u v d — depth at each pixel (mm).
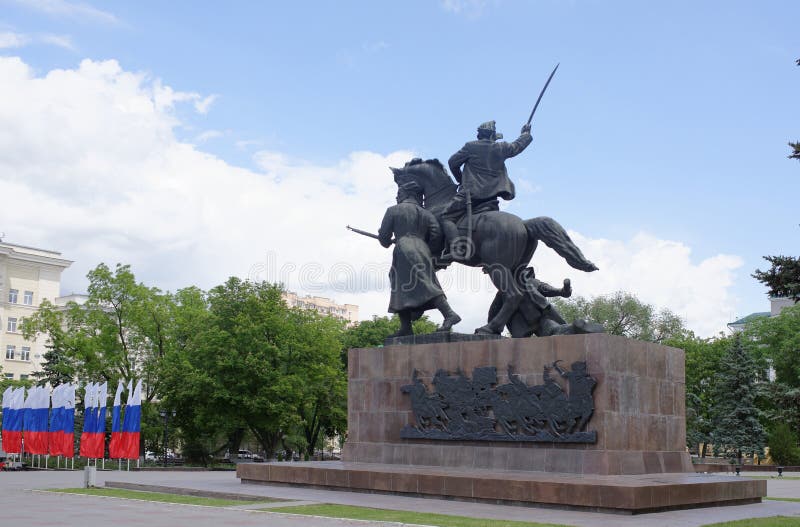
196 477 30531
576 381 19156
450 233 23203
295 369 50594
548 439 19391
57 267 84688
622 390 19281
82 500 20047
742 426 57875
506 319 22266
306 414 55281
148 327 51906
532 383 20109
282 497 18969
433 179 24344
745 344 65125
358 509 16453
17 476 34719
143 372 52875
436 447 21562
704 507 17828
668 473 20203
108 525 14062
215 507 17281
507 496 17406
